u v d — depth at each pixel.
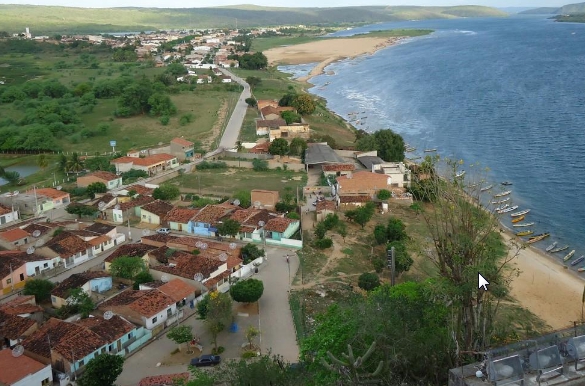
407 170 115.31
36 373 52.22
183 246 83.62
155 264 79.88
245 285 68.25
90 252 86.00
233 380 43.41
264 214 94.81
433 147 153.12
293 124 167.75
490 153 144.62
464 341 36.56
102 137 171.75
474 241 38.56
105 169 132.62
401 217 100.12
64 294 69.31
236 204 103.31
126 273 75.06
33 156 158.25
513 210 106.88
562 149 145.00
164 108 192.00
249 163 137.38
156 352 59.69
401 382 33.91
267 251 87.00
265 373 42.69
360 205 103.88
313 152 138.25
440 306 40.25
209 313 60.69
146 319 62.81
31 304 67.38
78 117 185.62
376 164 123.75
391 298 42.19
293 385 40.91
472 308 37.72
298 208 103.56
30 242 88.75
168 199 111.12
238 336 62.22
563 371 26.09
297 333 61.84
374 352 36.72
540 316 69.12
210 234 94.12
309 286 74.81
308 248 87.50
